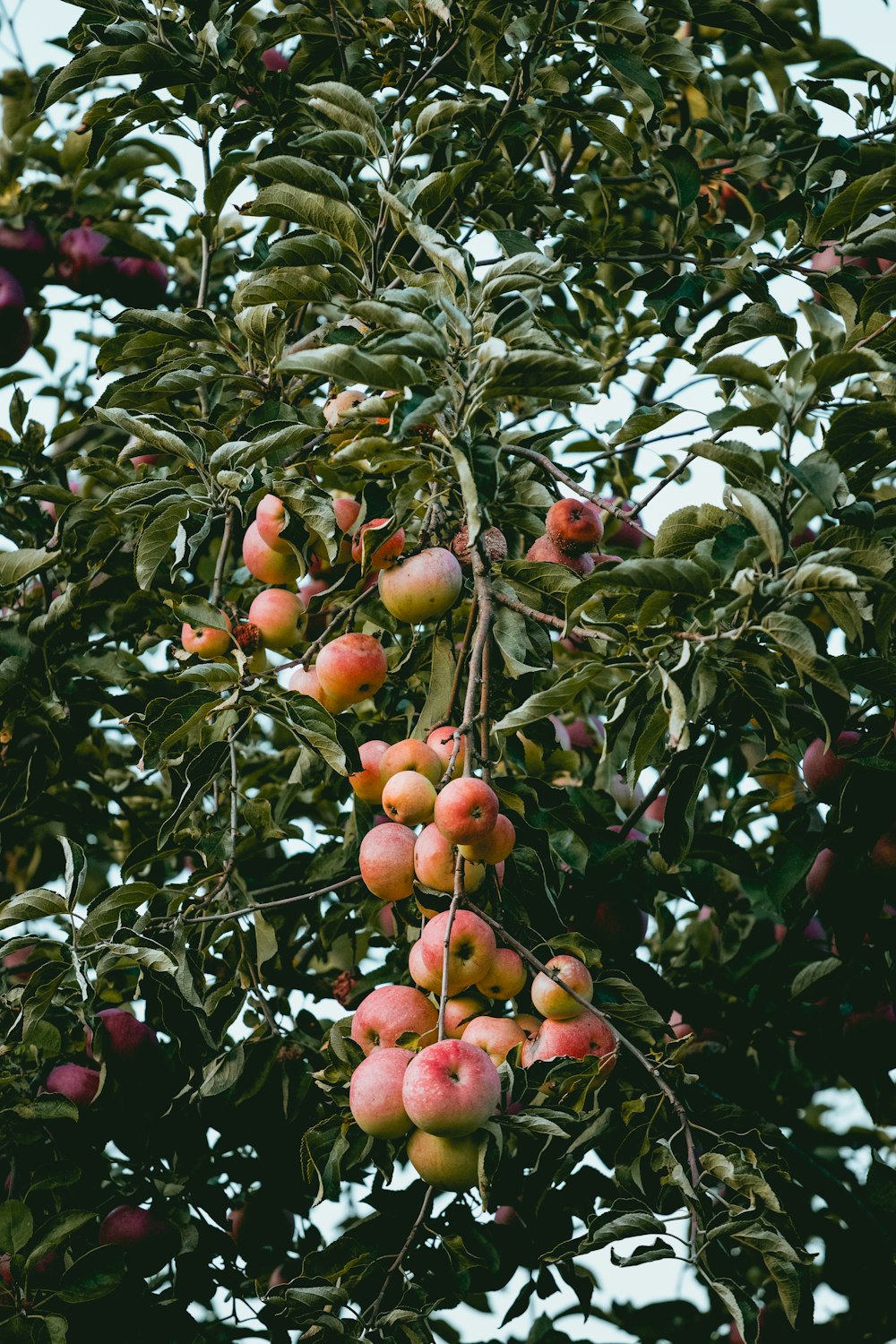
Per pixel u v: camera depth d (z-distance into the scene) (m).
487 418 2.42
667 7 3.04
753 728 3.05
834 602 2.13
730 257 3.06
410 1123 2.13
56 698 3.26
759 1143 2.43
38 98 3.05
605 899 2.99
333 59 3.30
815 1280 3.15
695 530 2.38
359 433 2.29
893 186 2.55
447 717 2.53
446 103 2.66
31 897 2.53
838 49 3.78
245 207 2.48
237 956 2.83
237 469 2.53
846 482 2.34
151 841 2.72
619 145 3.19
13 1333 2.44
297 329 3.46
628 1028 2.44
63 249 4.07
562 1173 2.32
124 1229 2.82
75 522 3.32
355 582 2.75
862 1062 3.36
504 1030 2.30
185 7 3.14
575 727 3.85
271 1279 3.32
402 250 3.33
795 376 2.09
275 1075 2.80
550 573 2.53
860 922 2.96
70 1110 2.73
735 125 3.81
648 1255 2.12
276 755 3.92
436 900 2.34
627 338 3.71
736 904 3.79
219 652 2.75
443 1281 2.28
